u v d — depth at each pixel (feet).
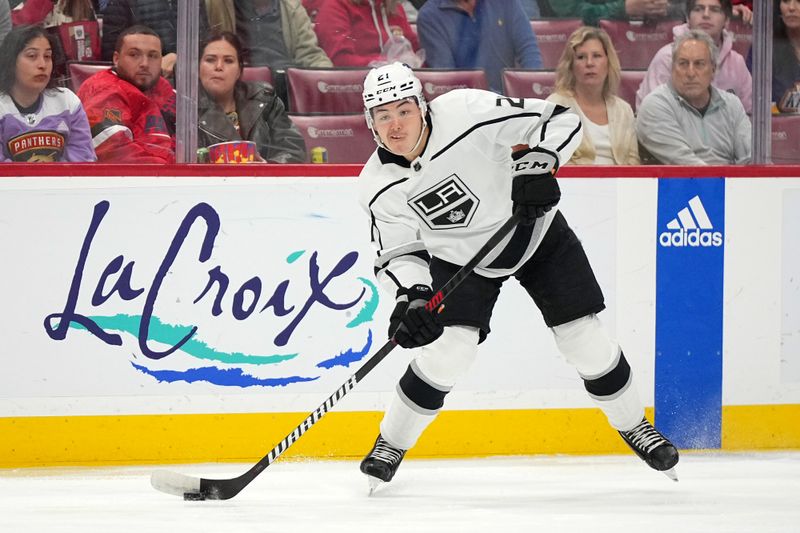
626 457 42.32
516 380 42.70
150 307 41.14
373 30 46.26
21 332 40.55
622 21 46.19
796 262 44.19
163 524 26.84
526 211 29.71
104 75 43.11
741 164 46.19
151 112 43.50
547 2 46.93
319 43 45.47
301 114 45.34
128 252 41.01
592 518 27.58
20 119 42.86
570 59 46.68
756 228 43.96
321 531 25.59
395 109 28.96
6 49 42.50
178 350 41.27
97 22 42.86
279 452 31.07
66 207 40.63
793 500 30.81
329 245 41.88
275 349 41.73
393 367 42.19
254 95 44.32
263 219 41.57
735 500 30.76
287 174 41.63
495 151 30.58
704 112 46.09
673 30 46.01
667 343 43.50
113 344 40.98
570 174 42.91
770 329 44.09
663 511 28.76
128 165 40.88
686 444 43.65
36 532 25.79
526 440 42.86
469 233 31.40
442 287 30.30
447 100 30.35
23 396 40.57
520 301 42.60
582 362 33.24
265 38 44.34
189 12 42.47
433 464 40.47
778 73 45.34
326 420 41.98
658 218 43.34
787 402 44.21
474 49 47.37
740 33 46.06
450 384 32.53
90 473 39.01
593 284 32.91
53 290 40.68
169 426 41.29
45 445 40.68
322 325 41.93
